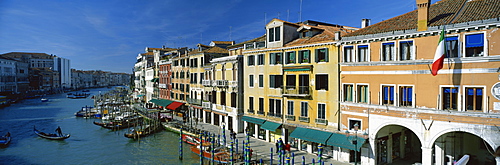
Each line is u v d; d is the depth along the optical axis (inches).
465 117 586.2
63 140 1274.6
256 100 1063.6
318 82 848.3
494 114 553.6
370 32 725.9
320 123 836.6
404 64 664.4
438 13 675.4
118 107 2207.2
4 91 2989.7
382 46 702.5
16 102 2979.8
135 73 3245.6
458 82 593.6
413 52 652.7
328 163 781.3
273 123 971.9
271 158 773.3
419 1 634.8
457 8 660.1
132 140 1248.2
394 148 807.7
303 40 914.7
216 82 1273.4
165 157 1001.5
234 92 1179.3
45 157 1035.3
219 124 1307.8
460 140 693.3
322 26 1044.5
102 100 2881.4
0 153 1085.1
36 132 1381.6
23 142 1249.4
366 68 732.7
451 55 606.9
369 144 733.9
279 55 960.9
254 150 918.4
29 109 2396.7
